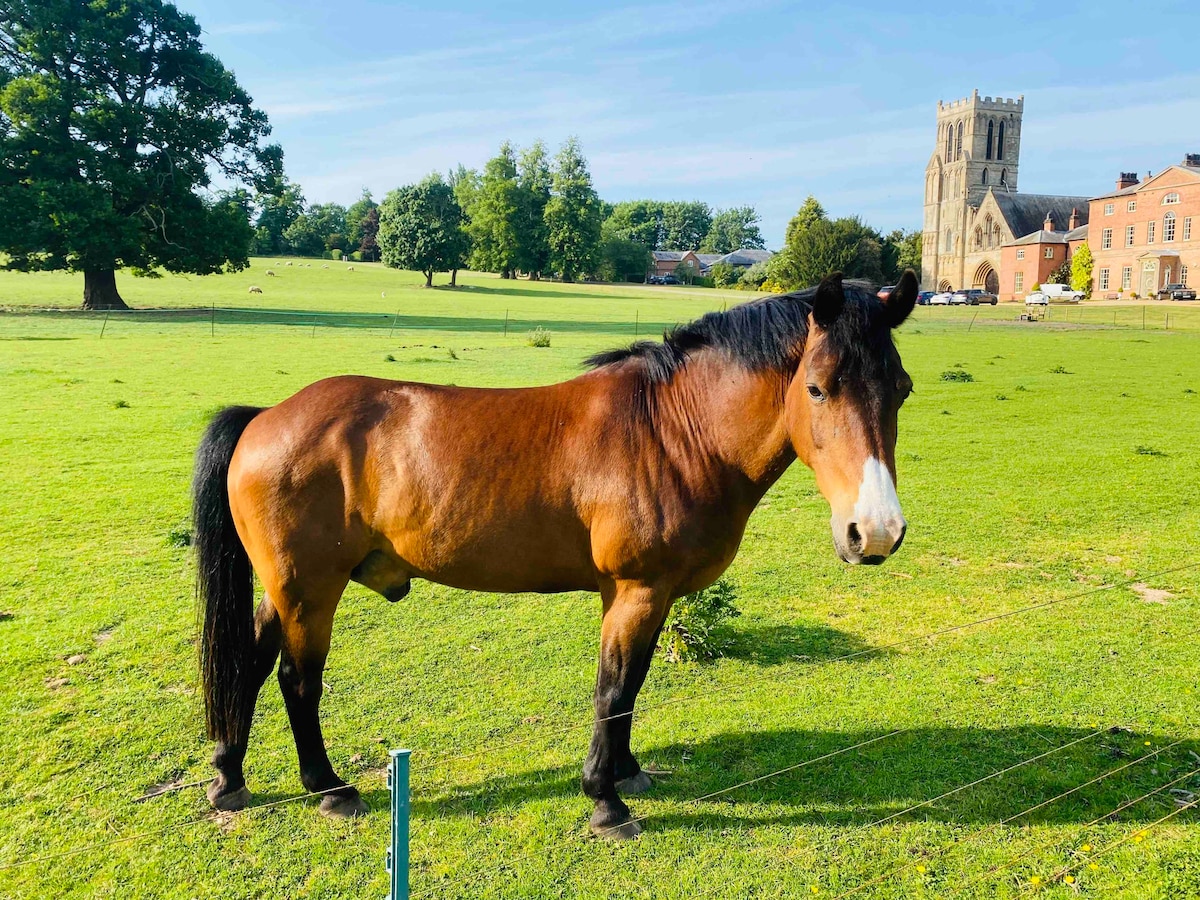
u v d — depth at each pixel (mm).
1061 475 13000
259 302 56281
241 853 4047
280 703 5574
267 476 4066
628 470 3965
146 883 3828
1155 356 31359
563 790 4598
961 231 99625
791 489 12336
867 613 7469
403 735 5195
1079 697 5734
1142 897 3783
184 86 46000
